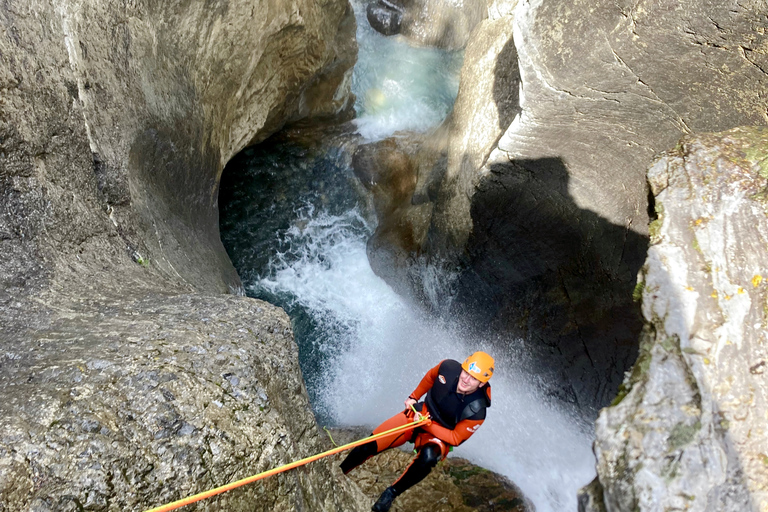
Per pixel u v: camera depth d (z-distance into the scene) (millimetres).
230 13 4766
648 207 2242
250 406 2123
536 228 5176
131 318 2492
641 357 1831
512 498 4371
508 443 5207
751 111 3561
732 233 1964
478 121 5707
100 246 3105
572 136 4570
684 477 1532
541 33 4219
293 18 5719
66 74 2998
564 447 5098
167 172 4359
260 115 6168
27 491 1483
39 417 1682
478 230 5672
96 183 3244
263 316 2852
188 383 2020
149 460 1733
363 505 3301
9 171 2537
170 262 3826
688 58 3652
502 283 5746
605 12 3852
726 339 1766
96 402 1812
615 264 4527
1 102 2461
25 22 2688
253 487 1997
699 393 1678
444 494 4277
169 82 4168
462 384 3453
